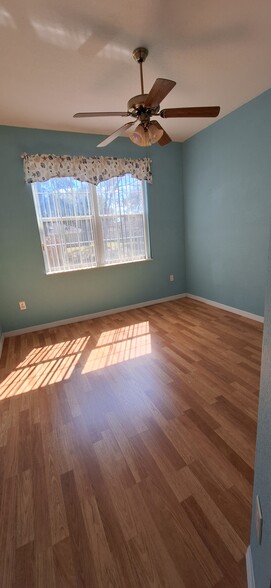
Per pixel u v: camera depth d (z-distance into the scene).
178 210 4.32
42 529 1.16
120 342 2.97
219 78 2.35
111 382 2.20
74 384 2.22
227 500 1.21
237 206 3.33
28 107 2.62
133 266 4.10
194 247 4.27
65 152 3.31
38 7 1.50
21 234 3.29
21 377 2.37
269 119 2.70
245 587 0.92
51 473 1.42
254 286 3.31
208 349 2.65
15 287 3.37
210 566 0.99
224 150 3.33
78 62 1.97
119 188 3.73
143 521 1.16
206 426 1.66
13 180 3.15
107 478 1.37
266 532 0.69
